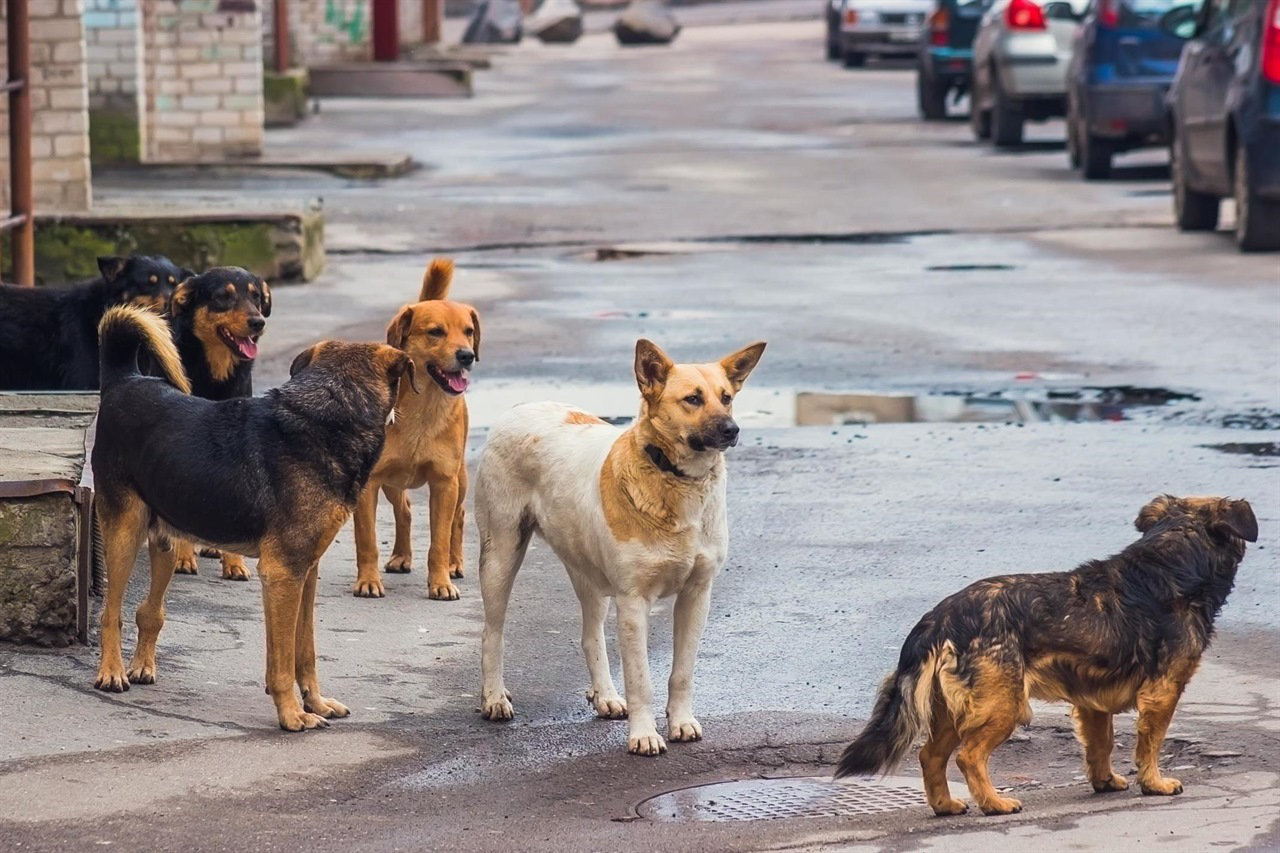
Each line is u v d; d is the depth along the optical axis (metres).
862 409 16.62
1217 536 8.23
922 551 12.26
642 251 26.94
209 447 9.16
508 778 8.57
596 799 8.33
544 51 77.25
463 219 29.80
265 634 9.80
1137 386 17.25
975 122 41.94
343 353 9.32
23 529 10.06
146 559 12.08
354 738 9.05
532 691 9.91
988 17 41.16
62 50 23.98
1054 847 7.37
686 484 8.82
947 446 15.09
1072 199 31.36
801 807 8.20
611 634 10.86
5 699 9.34
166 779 8.34
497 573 9.56
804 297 22.61
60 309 13.84
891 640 10.56
